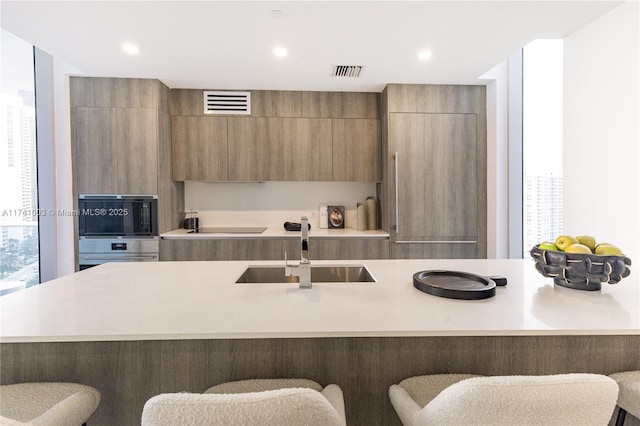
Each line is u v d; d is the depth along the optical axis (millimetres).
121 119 3291
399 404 956
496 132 3453
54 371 1119
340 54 2779
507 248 3529
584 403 720
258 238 3410
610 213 2170
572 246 1333
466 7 2105
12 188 3076
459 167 3512
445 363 1146
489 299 1267
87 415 975
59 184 3338
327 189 4016
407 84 3459
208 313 1132
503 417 721
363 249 3471
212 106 3605
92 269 1817
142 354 1123
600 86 2225
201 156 3611
